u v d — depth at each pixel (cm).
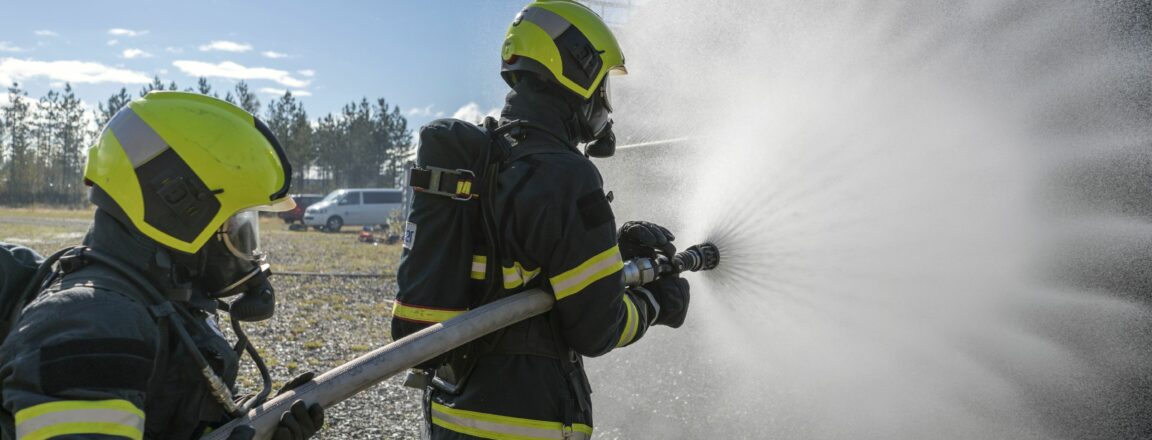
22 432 112
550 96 212
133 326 125
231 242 144
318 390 152
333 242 2233
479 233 204
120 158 135
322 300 950
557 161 197
